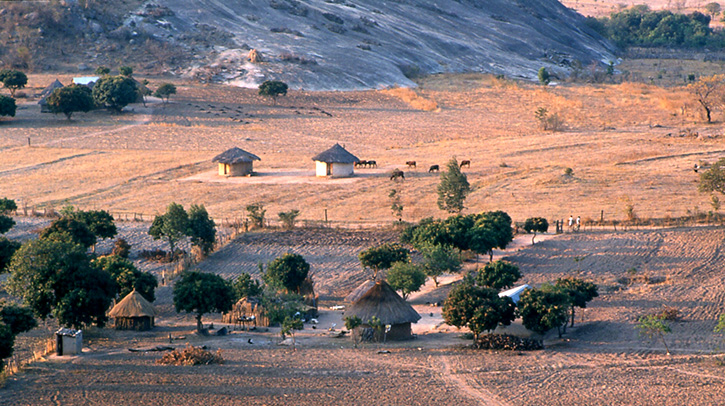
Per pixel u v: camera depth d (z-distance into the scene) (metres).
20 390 113.25
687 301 169.88
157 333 164.38
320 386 116.81
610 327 154.75
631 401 106.69
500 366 127.75
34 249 151.38
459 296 151.25
